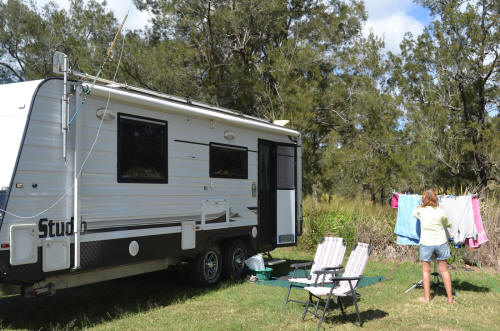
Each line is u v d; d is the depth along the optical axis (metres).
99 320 5.52
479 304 6.38
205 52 14.98
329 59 15.66
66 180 5.05
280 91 14.27
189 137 6.91
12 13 16.86
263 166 8.80
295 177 9.44
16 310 5.91
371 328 5.32
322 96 15.07
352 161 14.98
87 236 5.25
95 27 14.86
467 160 15.13
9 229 4.46
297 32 15.62
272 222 8.95
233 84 14.82
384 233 10.53
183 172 6.77
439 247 6.41
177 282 7.68
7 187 4.51
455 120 15.23
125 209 5.77
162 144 6.41
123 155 5.79
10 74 18.42
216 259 7.61
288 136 9.41
